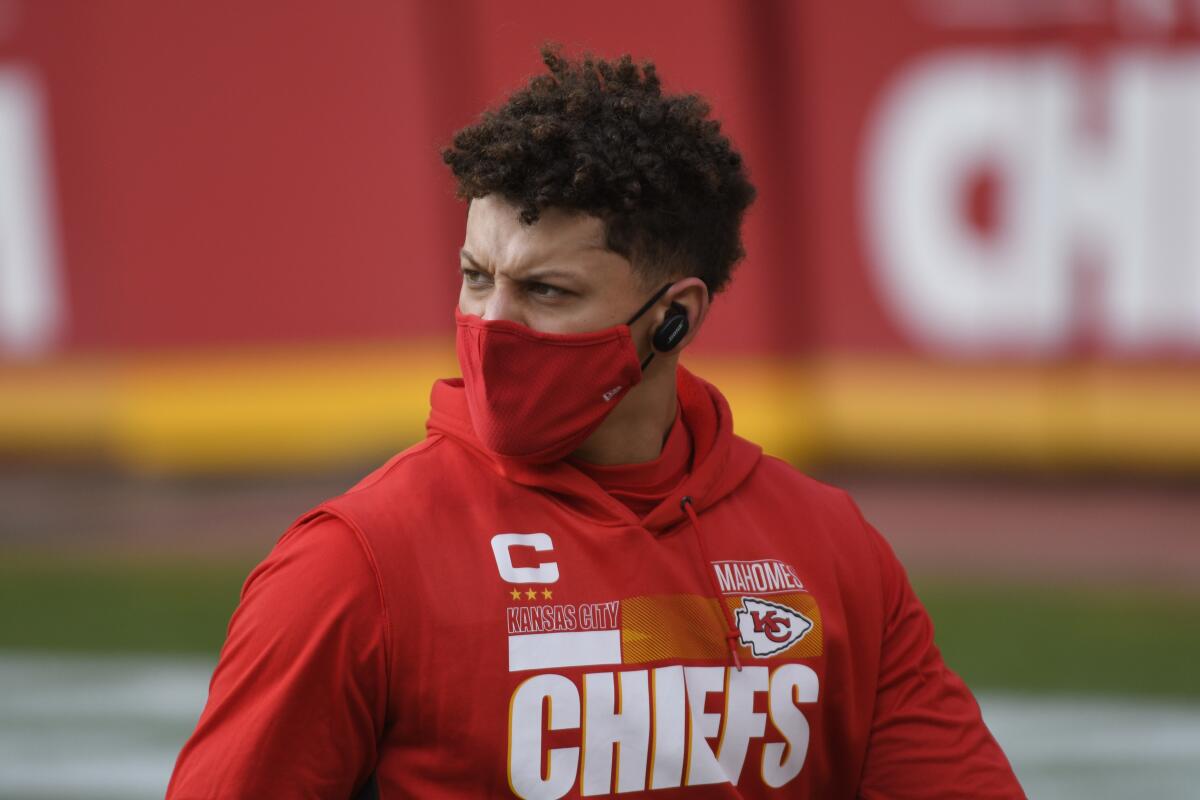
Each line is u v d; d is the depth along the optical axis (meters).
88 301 42.91
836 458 39.28
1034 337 36.53
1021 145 36.00
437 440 6.40
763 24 37.59
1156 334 35.38
